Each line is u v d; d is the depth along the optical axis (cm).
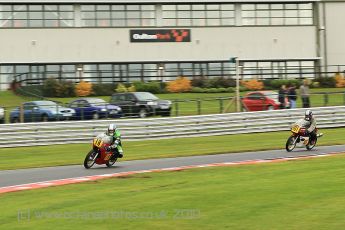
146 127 8594
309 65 18800
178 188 4156
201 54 18212
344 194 3675
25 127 8138
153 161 6138
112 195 3956
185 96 15138
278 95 10988
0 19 17350
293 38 18625
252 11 18512
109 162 5741
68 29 17638
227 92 16162
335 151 6500
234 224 3014
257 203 3478
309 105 10675
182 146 7638
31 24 17538
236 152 6762
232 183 4284
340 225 2941
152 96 11625
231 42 18338
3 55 17338
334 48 18962
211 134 8938
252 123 9125
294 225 2959
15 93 16225
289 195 3691
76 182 4694
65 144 8325
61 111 10494
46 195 4103
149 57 17988
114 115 11175
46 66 17650
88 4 17775
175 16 18175
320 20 18900
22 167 5975
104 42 17812
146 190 4128
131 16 18012
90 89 15700
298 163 5378
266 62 18550
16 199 3984
